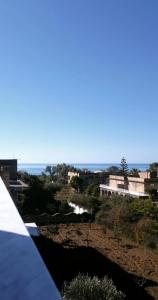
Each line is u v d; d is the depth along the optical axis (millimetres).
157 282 15938
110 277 16438
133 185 56531
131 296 14016
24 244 2758
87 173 79438
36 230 21594
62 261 18609
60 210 36375
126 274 17031
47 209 36281
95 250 21891
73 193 50500
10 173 38438
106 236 26828
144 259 20312
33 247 2701
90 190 50469
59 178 79938
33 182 40469
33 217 31844
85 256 20141
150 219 26297
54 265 17734
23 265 2381
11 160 39188
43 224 31938
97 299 9320
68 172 89188
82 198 38312
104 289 9664
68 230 28750
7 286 2100
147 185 53062
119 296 9773
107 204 34531
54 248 21516
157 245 22562
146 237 24016
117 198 36938
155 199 41906
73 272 16734
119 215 28234
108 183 68750
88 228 30000
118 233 27219
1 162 38500
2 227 3139
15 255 2539
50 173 106312
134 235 25406
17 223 3289
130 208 29141
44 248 20969
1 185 5348
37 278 2189
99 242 24531
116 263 19031
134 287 15164
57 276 15852
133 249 23047
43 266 2363
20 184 37688
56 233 26594
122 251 22188
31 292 2037
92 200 35781
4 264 2402
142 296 14062
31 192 37000
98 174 79812
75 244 23297
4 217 3461
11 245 2725
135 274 17094
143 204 28891
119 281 15922
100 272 17141
